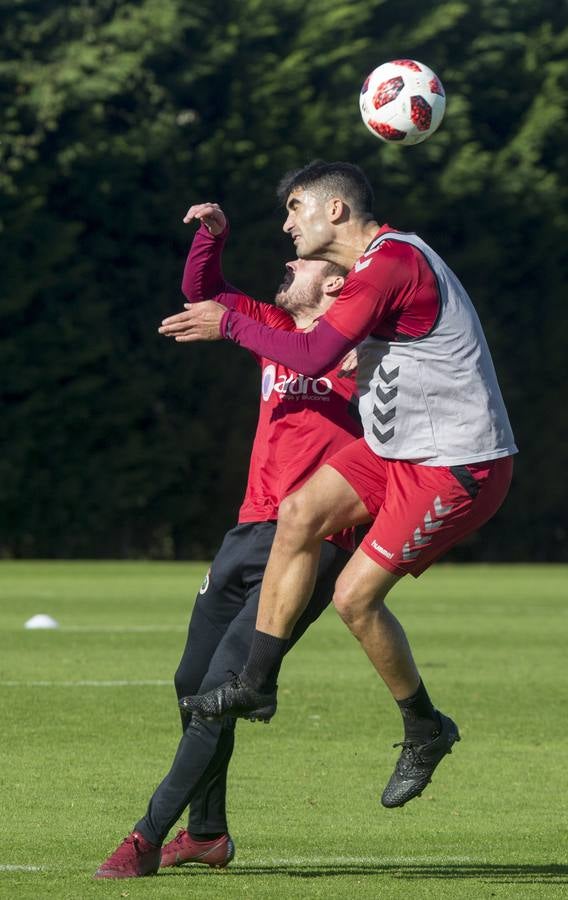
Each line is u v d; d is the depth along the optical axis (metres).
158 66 122.75
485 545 138.38
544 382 138.25
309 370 20.88
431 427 20.81
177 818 21.06
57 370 117.94
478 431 20.88
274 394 22.91
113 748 31.20
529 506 138.38
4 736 32.53
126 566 108.00
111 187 118.88
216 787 21.77
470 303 21.17
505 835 24.23
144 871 20.97
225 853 21.81
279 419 22.78
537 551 139.62
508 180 135.62
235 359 126.25
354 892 20.06
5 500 117.56
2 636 54.34
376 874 21.33
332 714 36.88
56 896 19.42
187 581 88.62
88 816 24.77
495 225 136.00
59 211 120.00
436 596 81.00
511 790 28.06
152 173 122.56
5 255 115.19
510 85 140.88
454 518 20.88
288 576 20.95
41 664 45.66
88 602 71.56
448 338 20.77
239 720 35.75
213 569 22.62
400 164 128.88
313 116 127.06
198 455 125.88
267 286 124.44
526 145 138.00
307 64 128.12
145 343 123.69
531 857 22.62
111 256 121.50
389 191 130.25
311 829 24.52
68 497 119.75
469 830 24.61
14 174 114.94
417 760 22.03
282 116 126.75
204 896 19.61
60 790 26.86
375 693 40.75
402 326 20.77
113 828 23.91
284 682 43.00
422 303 20.66
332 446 22.50
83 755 30.38
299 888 20.30
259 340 21.08
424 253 20.81
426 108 24.41
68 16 118.81
